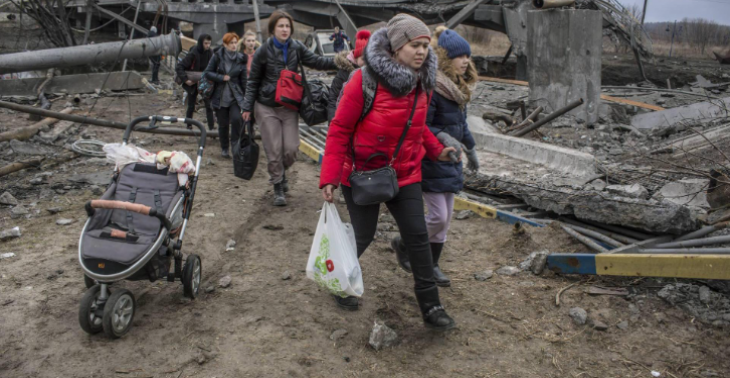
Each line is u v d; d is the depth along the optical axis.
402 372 3.37
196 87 9.47
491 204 5.99
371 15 22.55
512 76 23.33
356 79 3.37
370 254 4.99
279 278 4.55
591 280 4.36
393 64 3.23
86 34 19.25
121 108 12.20
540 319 3.89
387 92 3.32
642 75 20.70
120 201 3.77
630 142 9.76
